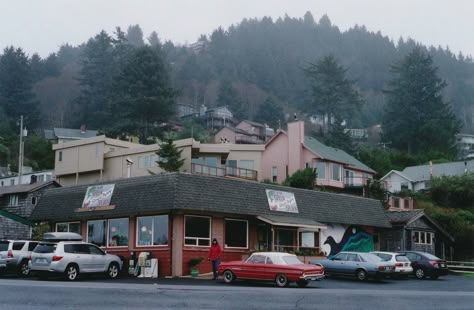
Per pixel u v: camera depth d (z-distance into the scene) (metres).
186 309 17.14
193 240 32.91
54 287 22.45
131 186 34.47
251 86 194.25
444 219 53.75
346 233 41.72
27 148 99.56
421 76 118.12
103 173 68.12
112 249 35.00
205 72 198.62
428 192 74.56
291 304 18.94
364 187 60.69
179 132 114.94
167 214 32.78
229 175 61.84
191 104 177.88
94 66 140.25
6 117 116.19
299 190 38.84
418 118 112.50
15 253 30.73
